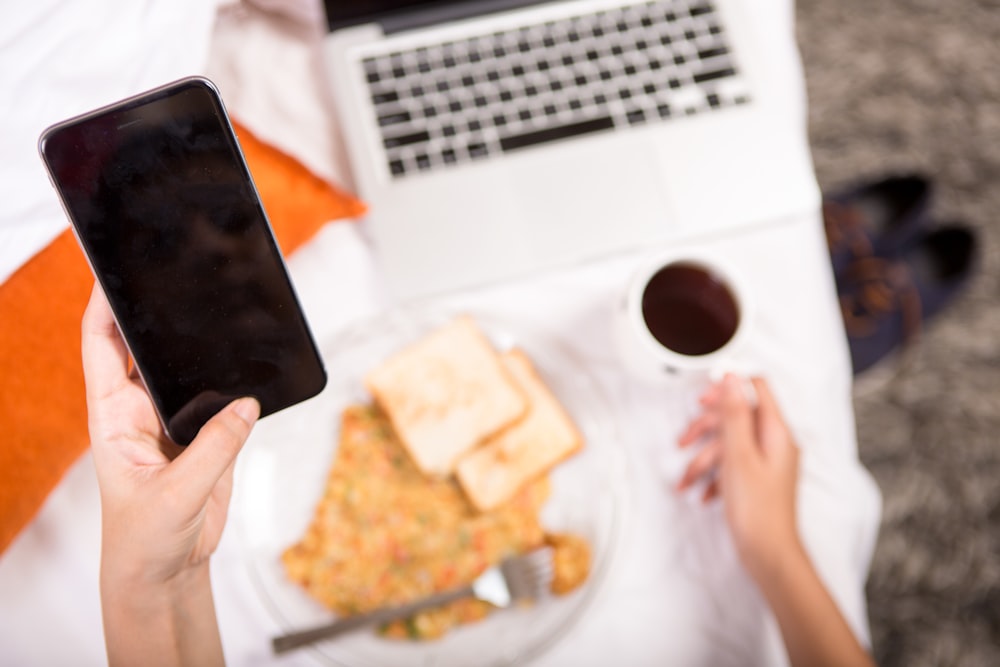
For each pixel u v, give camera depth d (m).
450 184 0.90
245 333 0.70
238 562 0.84
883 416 1.34
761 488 0.86
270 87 0.91
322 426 0.87
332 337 0.88
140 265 0.68
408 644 0.85
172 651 0.73
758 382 0.88
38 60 0.73
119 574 0.70
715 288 0.84
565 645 0.86
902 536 1.32
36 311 0.76
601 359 0.89
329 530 0.85
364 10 0.90
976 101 1.42
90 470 0.85
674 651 0.86
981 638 1.30
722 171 0.91
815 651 0.82
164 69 0.79
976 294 1.37
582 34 0.92
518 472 0.85
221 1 0.84
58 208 0.75
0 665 0.84
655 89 0.92
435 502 0.86
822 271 0.91
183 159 0.66
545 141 0.90
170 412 0.71
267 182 0.83
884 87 1.42
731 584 0.87
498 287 0.90
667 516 0.87
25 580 0.84
